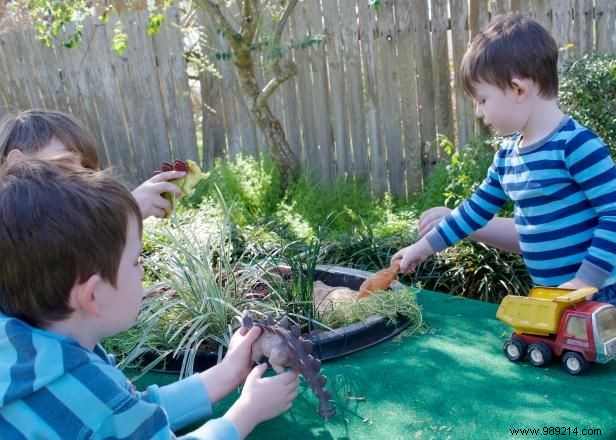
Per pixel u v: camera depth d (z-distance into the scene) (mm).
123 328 1078
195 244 2609
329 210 4535
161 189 1845
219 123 5398
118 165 5730
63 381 960
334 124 5031
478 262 3207
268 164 4965
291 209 4332
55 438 939
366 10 4715
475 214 2293
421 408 1601
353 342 2020
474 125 4590
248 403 1253
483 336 2092
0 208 959
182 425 1447
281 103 5133
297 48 4539
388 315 2152
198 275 2279
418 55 4676
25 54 5652
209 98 5367
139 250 1075
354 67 4852
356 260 3500
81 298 985
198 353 2018
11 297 990
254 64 5176
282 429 1567
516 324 1788
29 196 961
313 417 1609
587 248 1943
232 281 2377
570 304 1738
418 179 4910
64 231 945
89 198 977
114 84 5531
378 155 4969
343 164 5086
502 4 4359
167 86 5414
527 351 1802
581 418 1478
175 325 2197
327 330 2164
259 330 1444
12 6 6320
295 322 2221
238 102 5297
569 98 3410
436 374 1780
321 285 2730
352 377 1798
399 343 2076
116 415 974
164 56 5336
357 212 4527
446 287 3211
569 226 1951
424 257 2357
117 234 998
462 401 1612
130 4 5148
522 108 1962
